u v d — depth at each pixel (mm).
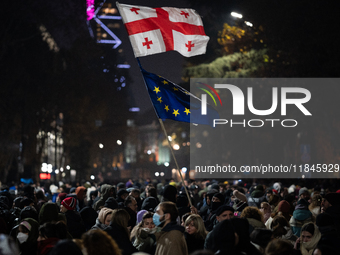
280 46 27141
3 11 37125
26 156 47719
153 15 9477
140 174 129875
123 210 6520
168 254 6047
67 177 65938
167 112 9039
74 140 57938
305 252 6879
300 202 9000
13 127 42312
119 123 76438
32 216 8133
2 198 11023
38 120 48812
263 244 5789
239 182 20500
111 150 75688
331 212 8070
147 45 9344
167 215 6293
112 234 6273
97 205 11109
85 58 50531
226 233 4844
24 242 6547
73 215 8719
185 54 9602
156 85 9102
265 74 31828
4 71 39281
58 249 4250
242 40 33562
